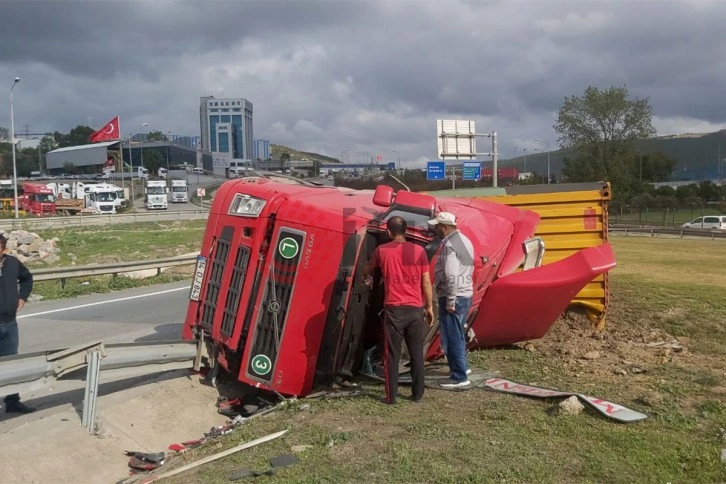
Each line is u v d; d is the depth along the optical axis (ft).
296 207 22.61
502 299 24.56
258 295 22.59
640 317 33.78
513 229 26.45
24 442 18.19
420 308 20.01
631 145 247.09
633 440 16.62
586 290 32.45
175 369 23.63
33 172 450.71
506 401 20.08
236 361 23.43
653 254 87.86
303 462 15.98
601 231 32.32
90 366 19.71
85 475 17.78
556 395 19.90
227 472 16.03
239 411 22.99
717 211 219.00
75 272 53.36
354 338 22.38
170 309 45.11
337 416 19.35
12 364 18.16
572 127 247.29
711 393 20.77
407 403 20.18
